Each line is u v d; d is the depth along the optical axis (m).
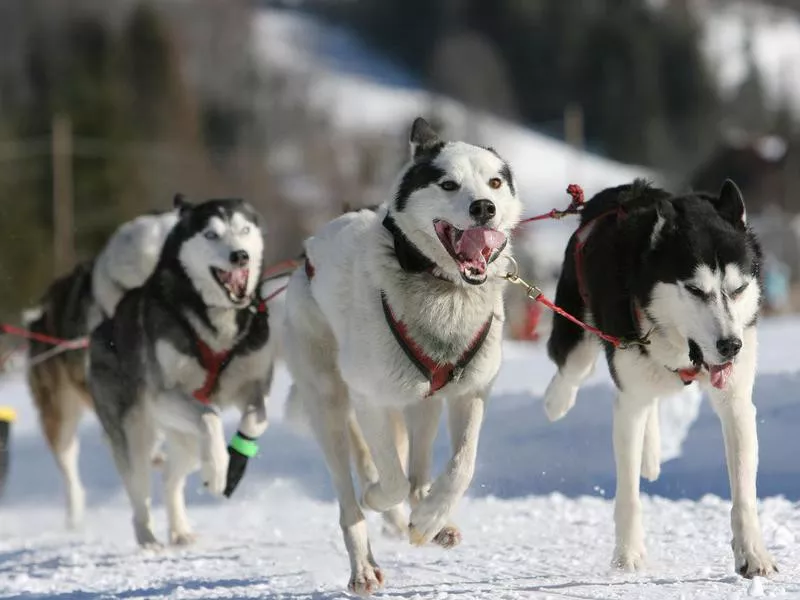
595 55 98.69
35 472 15.88
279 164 63.34
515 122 94.44
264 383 10.55
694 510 9.68
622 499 7.63
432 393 7.47
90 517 13.56
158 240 12.10
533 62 100.88
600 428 11.85
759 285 7.38
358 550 7.47
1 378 24.56
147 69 67.19
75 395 13.15
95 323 12.57
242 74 82.56
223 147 66.12
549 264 41.50
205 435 9.91
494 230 7.20
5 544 11.61
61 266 43.34
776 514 9.05
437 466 11.85
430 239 7.28
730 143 68.50
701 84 99.56
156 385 10.30
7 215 42.81
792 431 10.72
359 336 7.43
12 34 70.75
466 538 9.30
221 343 10.24
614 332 7.63
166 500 10.61
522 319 20.09
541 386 13.44
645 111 94.38
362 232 7.70
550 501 10.67
